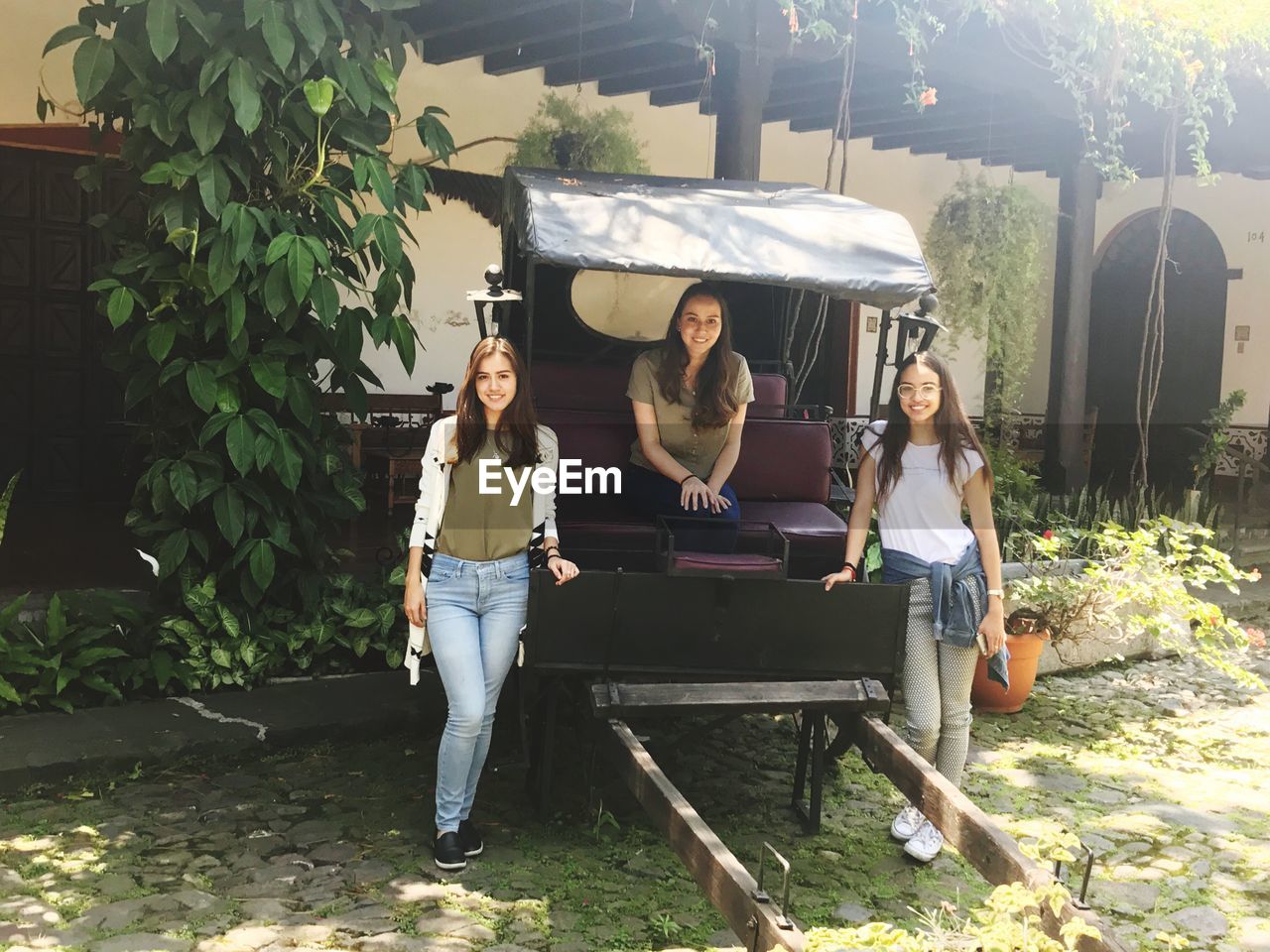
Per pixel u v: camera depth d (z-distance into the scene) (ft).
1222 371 46.14
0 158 25.96
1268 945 11.03
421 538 12.14
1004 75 25.21
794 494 16.10
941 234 36.73
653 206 13.71
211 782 13.92
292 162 16.20
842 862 12.55
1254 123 31.53
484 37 26.45
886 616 12.53
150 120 14.71
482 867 11.93
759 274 12.92
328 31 15.26
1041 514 25.23
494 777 14.49
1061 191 30.48
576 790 14.08
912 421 12.85
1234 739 17.53
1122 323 49.47
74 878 11.27
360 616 17.34
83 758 13.66
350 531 26.86
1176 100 26.48
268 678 16.93
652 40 24.50
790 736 16.65
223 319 15.65
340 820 12.97
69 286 27.02
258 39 14.92
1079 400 30.63
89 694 15.71
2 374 26.43
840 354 39.75
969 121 32.45
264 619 17.13
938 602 12.59
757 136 21.11
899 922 11.15
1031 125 32.53
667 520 13.66
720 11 19.81
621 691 12.06
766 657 12.48
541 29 24.67
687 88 32.14
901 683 13.25
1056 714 18.53
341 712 15.66
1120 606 21.11
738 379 14.05
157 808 13.07
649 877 11.89
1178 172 39.01
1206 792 15.14
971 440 12.64
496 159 31.37
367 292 17.03
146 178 14.67
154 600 17.39
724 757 15.71
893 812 13.99
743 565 12.12
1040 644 18.34
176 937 10.14
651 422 13.92
